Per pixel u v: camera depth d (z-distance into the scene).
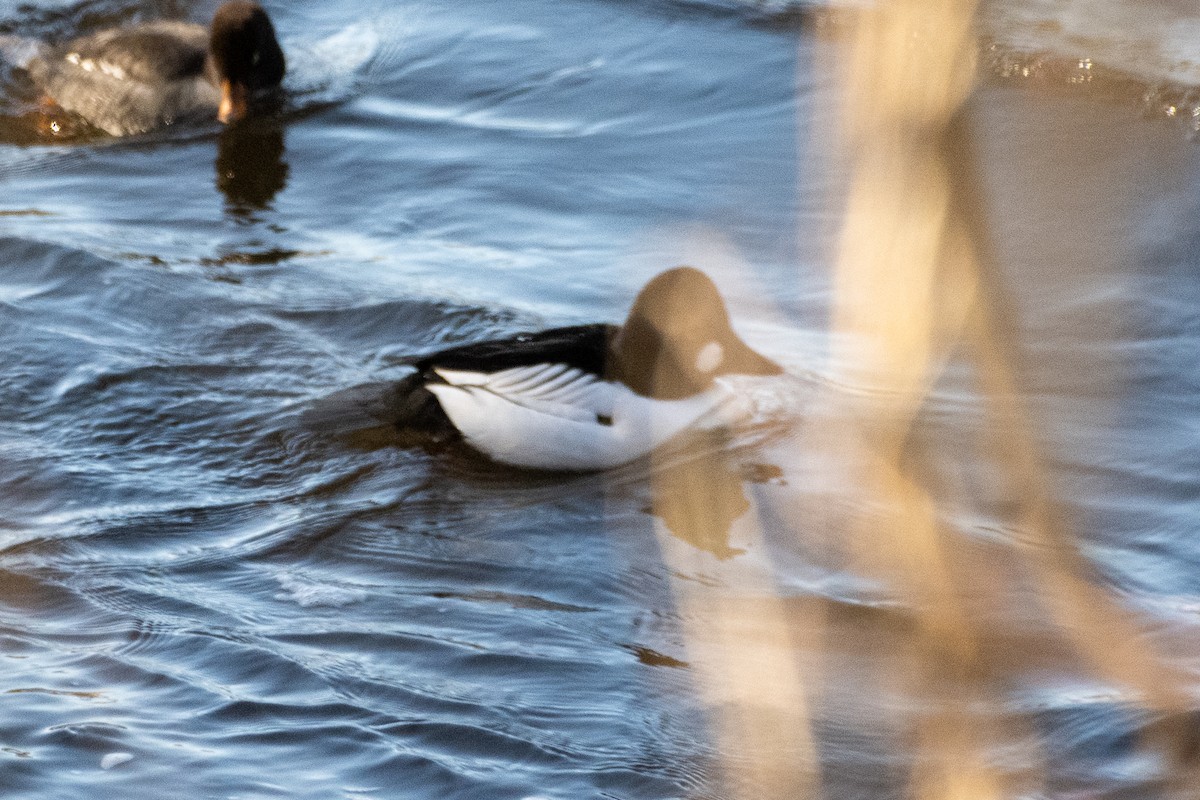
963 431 9.01
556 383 12.16
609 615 9.27
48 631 8.93
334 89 20.47
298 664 8.44
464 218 16.72
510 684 8.23
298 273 15.27
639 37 21.23
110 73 20.20
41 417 12.18
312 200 17.39
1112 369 10.51
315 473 11.59
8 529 10.48
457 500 11.30
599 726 7.69
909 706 7.34
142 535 10.45
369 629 9.02
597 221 16.47
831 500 10.31
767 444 11.71
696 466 11.49
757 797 5.90
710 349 12.66
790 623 8.48
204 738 7.55
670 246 15.69
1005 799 5.99
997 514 8.91
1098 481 10.31
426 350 13.74
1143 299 12.55
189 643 8.71
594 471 11.93
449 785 7.16
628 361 12.52
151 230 16.41
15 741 7.46
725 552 9.90
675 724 7.65
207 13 24.02
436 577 9.97
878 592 8.73
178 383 12.86
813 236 15.33
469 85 20.42
